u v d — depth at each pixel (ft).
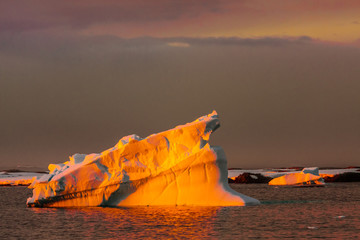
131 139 511.81
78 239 370.12
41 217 472.85
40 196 553.64
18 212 520.42
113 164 522.06
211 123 513.04
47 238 377.91
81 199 538.06
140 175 515.09
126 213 475.31
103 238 369.09
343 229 391.86
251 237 363.15
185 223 418.72
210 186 518.78
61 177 525.34
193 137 510.99
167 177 515.91
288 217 449.89
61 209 525.34
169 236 369.50
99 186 521.65
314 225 409.49
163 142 513.04
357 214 472.44
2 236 388.98
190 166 510.58
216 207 504.84
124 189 522.06
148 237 367.66
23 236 387.55
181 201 517.55
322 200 638.53
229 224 412.36
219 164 518.37
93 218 453.99
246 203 517.96
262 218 442.50
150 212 476.54
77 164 540.52
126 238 366.22
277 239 355.97
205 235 371.76
